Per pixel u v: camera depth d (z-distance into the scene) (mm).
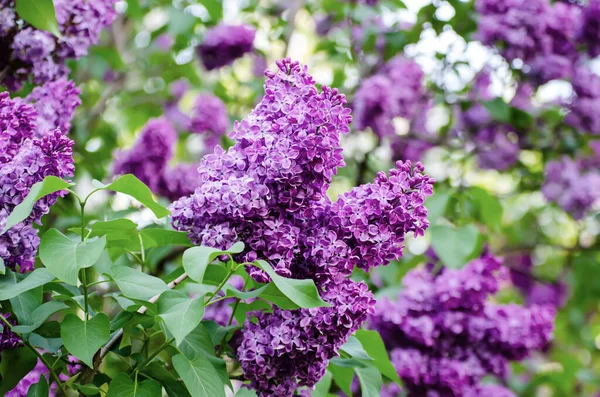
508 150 1633
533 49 1470
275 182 670
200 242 689
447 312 997
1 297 642
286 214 684
